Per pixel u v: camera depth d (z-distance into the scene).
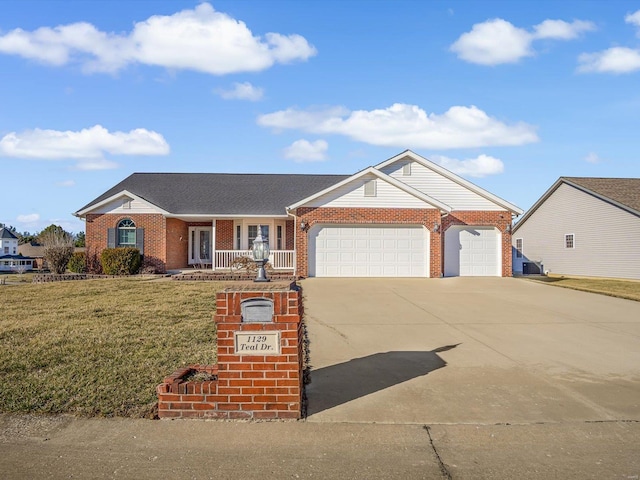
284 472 3.81
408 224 19.11
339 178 26.30
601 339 8.62
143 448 4.20
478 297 13.80
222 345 4.88
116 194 21.59
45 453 4.09
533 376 6.37
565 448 4.29
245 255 22.02
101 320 9.63
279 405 4.86
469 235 20.84
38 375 6.00
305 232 18.75
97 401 5.18
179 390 4.86
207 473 3.78
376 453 4.16
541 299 13.59
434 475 3.79
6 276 25.56
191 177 25.98
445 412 5.10
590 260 25.47
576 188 26.61
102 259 20.69
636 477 3.78
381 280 17.95
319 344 8.13
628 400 5.50
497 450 4.24
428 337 8.68
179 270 22.39
